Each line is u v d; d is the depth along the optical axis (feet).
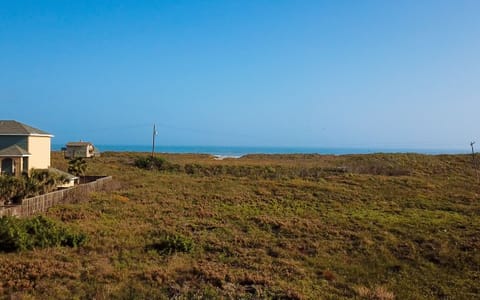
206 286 48.98
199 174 177.47
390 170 180.04
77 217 81.30
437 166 196.54
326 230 78.07
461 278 56.75
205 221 83.10
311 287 50.72
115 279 49.39
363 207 103.65
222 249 64.54
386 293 49.34
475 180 158.40
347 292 49.85
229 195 115.03
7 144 121.29
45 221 67.51
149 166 189.37
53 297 43.75
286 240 71.51
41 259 54.54
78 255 57.72
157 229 73.97
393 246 69.36
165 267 54.49
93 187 115.75
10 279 47.57
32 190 98.99
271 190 124.98
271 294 47.44
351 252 66.39
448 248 68.28
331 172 177.68
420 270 59.52
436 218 90.99
